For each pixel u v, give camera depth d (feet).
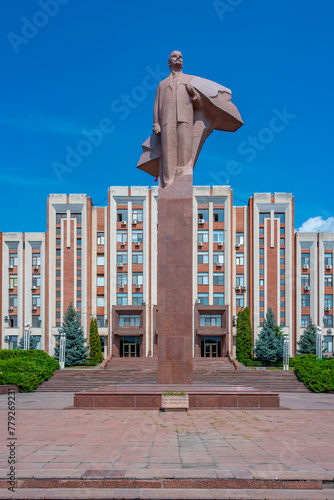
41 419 39.40
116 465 21.25
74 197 145.38
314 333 132.05
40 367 85.56
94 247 147.33
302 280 143.54
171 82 59.77
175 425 34.71
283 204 143.13
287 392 79.87
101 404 47.67
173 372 54.24
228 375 90.53
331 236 144.66
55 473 19.95
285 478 19.51
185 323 55.06
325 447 25.62
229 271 141.49
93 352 132.26
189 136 58.80
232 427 33.65
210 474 19.70
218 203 144.36
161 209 57.72
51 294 143.23
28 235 146.72
